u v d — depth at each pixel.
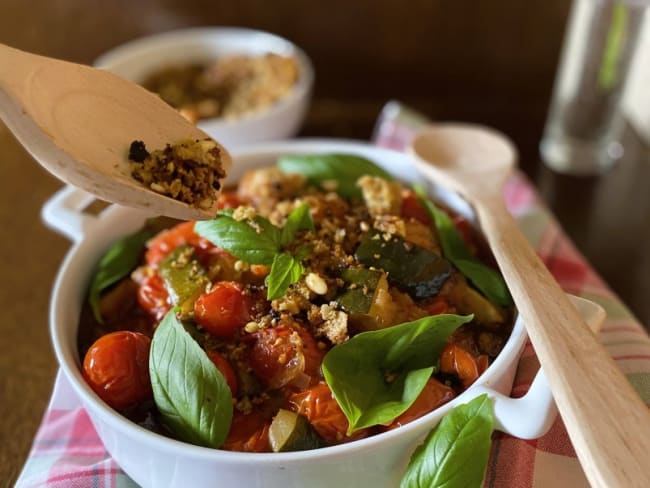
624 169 1.42
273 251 0.77
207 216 0.70
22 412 0.92
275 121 1.32
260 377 0.73
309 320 0.75
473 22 1.56
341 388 0.66
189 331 0.74
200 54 1.60
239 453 0.59
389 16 1.56
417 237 0.84
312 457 0.59
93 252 0.90
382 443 0.60
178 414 0.65
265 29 1.61
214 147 0.75
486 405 0.61
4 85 0.58
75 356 0.77
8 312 1.08
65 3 1.55
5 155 1.47
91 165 0.62
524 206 1.17
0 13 1.55
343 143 1.08
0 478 0.83
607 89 1.33
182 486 0.65
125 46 1.63
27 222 1.27
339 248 0.82
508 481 0.69
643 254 1.19
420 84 1.67
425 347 0.70
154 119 0.71
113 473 0.75
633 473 0.51
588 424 0.54
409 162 1.02
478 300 0.81
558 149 1.41
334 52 1.63
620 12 1.25
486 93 1.66
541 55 1.59
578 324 0.64
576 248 1.19
